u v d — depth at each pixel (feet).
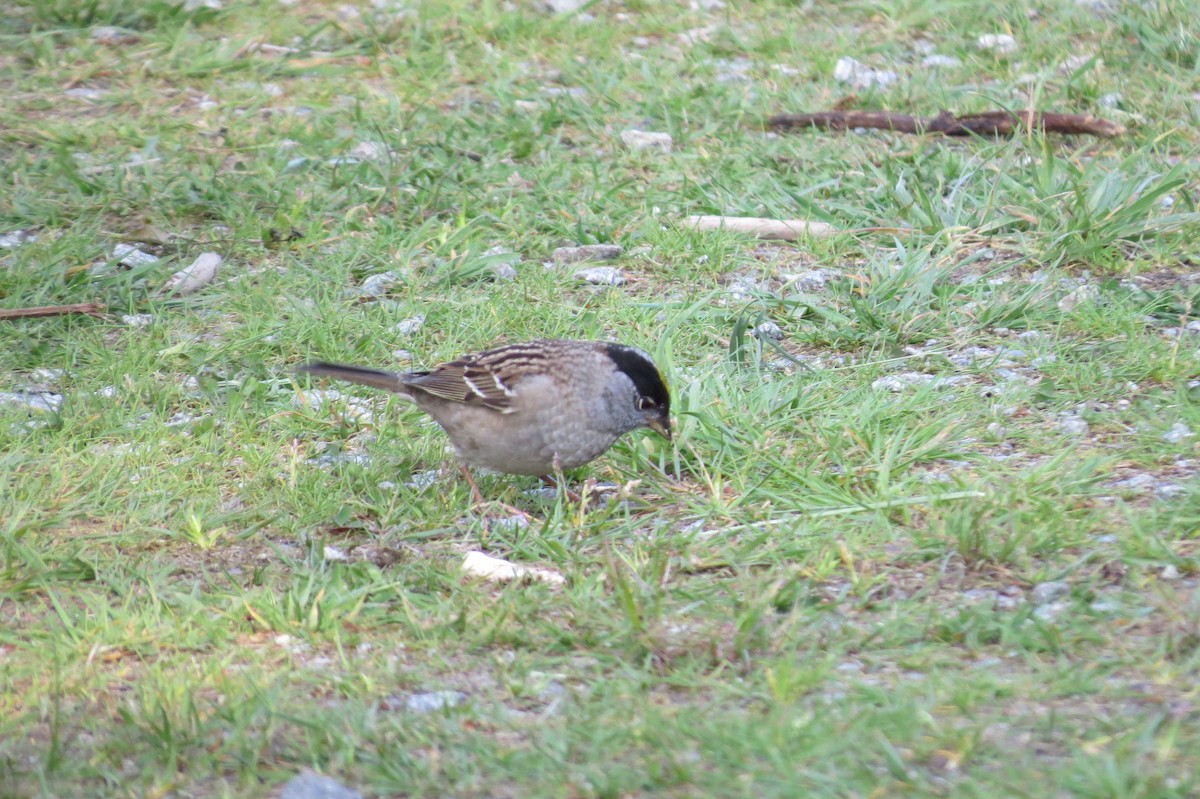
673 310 40.68
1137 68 58.44
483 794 20.99
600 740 21.94
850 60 60.39
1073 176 46.21
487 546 29.91
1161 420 33.68
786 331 40.19
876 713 22.21
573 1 69.72
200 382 36.78
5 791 21.09
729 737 21.67
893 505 29.96
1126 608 25.50
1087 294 40.81
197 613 26.53
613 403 31.01
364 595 27.07
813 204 46.65
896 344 39.04
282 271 44.29
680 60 62.23
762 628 25.12
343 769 21.72
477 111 57.16
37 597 27.86
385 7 67.97
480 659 25.34
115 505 31.22
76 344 39.19
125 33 65.36
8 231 46.16
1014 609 26.13
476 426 30.96
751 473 32.22
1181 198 46.50
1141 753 20.90
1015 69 59.31
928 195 46.62
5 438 33.94
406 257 44.34
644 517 30.83
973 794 19.95
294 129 54.03
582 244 45.73
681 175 49.96
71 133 53.78
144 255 44.86
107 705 23.80
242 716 22.85
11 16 66.08
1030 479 30.32
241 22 67.36
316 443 34.83
